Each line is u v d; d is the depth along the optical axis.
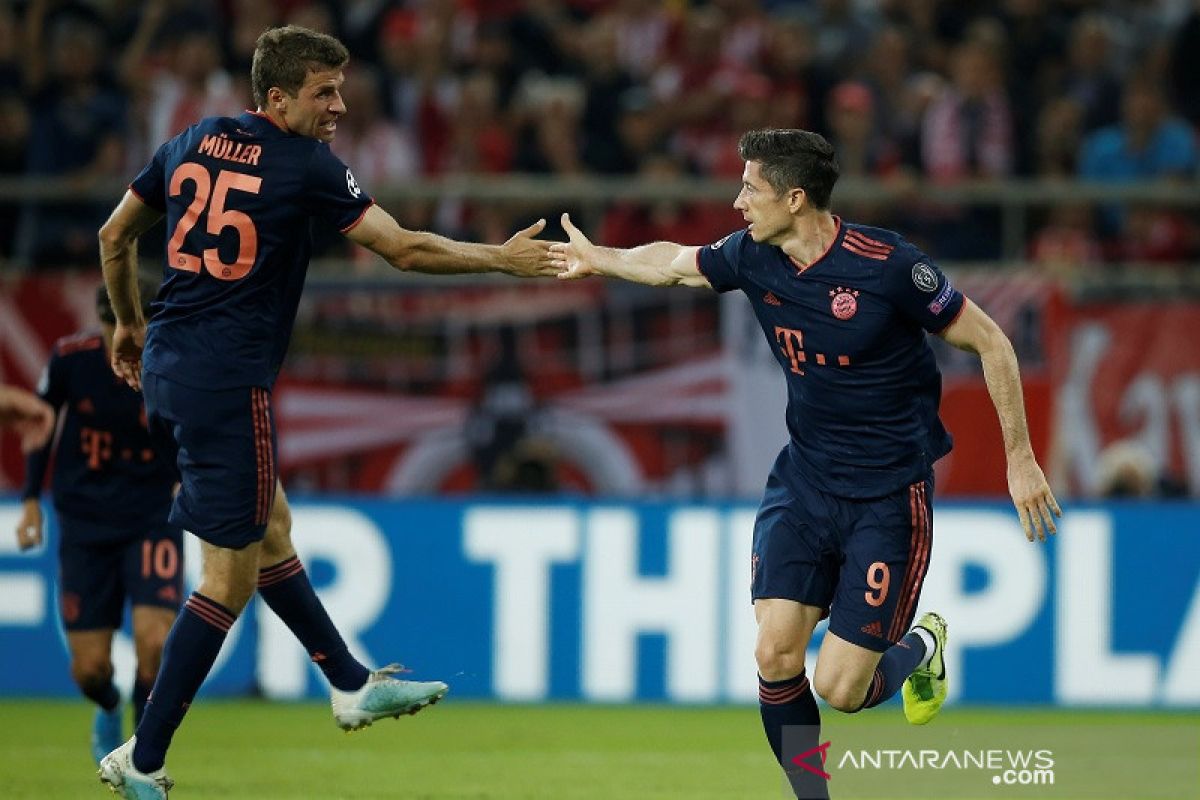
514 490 39.56
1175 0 53.53
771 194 20.17
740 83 46.47
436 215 42.31
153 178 21.33
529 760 29.31
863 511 20.80
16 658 37.31
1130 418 40.34
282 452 39.38
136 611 26.08
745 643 37.53
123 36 47.69
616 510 37.84
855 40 49.75
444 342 39.53
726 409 39.62
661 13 49.69
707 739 32.09
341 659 22.14
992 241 43.66
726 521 37.69
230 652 37.62
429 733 32.72
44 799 24.62
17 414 27.09
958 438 39.81
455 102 45.69
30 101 45.03
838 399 20.59
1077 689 37.53
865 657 20.59
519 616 37.72
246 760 29.12
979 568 37.56
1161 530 37.84
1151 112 46.44
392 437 39.50
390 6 48.19
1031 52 50.34
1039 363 40.00
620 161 45.66
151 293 25.12
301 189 20.61
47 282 39.69
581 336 39.56
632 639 37.62
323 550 37.69
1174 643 37.69
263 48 20.72
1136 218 45.00
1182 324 40.41
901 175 44.38
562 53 48.84
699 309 39.59
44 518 37.53
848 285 20.23
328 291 39.47
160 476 26.42
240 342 20.73
